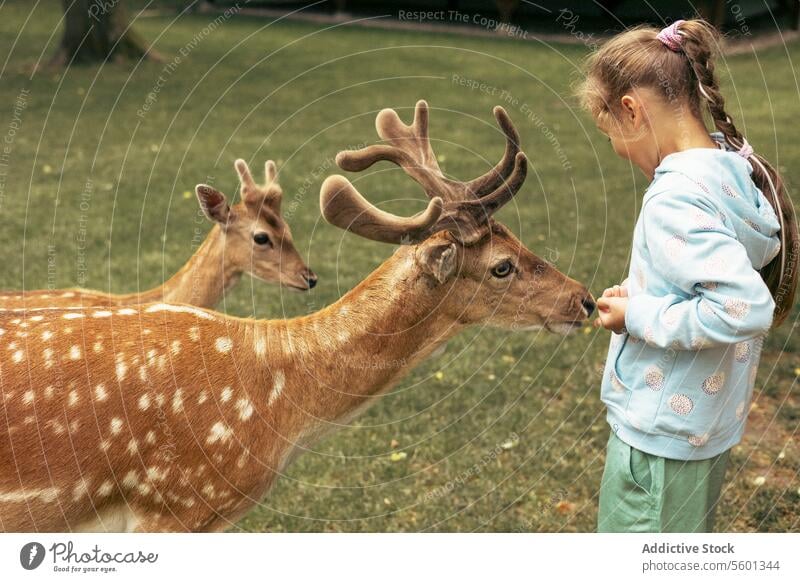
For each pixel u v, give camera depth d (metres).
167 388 2.84
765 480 4.22
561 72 14.93
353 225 2.76
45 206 8.43
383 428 4.68
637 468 2.43
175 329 2.92
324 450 4.48
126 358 2.84
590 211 8.48
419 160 3.04
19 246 7.23
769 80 14.69
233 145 10.86
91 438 2.79
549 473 4.31
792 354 5.48
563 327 3.10
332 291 6.42
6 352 2.81
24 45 16.89
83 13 15.17
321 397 2.96
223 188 9.12
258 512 4.02
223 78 14.57
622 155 2.48
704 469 2.41
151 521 2.92
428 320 2.99
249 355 2.92
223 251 4.67
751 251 2.27
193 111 12.52
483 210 2.95
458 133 11.44
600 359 5.46
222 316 3.01
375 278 2.98
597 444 4.57
